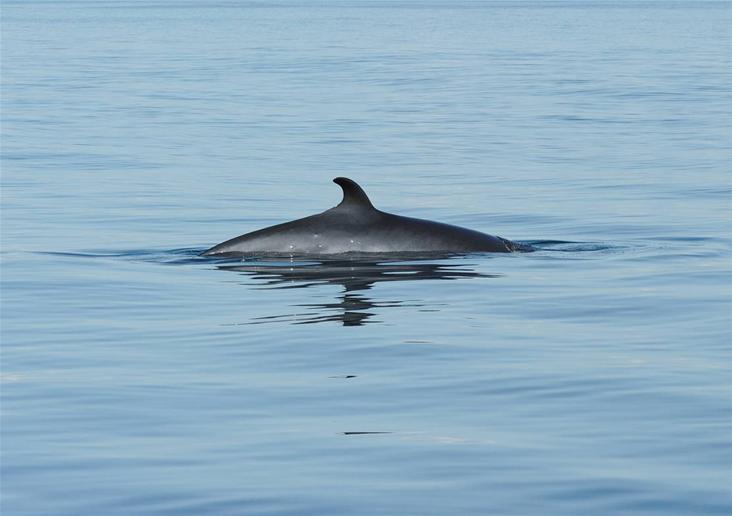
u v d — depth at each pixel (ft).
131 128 357.82
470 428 92.17
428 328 125.70
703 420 93.40
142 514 75.05
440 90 490.90
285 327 126.31
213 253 167.53
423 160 287.48
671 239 185.47
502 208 218.79
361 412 96.68
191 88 503.20
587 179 254.88
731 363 111.24
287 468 83.25
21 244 182.19
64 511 75.51
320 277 152.05
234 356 115.03
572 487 79.00
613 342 119.85
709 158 286.66
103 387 104.27
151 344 120.47
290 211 217.15
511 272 155.53
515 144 318.45
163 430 92.17
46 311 136.77
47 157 292.20
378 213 168.14
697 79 543.39
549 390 102.47
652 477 80.69
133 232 193.67
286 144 319.27
